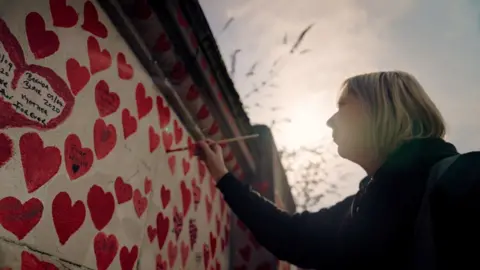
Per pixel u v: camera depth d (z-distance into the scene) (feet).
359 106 3.45
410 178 2.75
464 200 2.26
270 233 4.01
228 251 7.55
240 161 7.79
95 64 3.58
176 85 5.32
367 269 2.94
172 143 5.14
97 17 3.73
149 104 4.57
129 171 3.96
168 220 4.86
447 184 2.35
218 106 6.12
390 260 2.81
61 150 3.01
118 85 3.94
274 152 8.68
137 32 4.40
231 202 4.31
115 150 3.74
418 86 3.37
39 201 2.75
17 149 2.59
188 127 5.76
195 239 5.80
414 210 2.66
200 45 5.03
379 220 2.83
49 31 3.01
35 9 2.88
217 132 6.55
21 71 2.69
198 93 5.64
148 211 4.33
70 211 3.05
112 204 3.62
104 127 3.61
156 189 4.58
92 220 3.31
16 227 2.53
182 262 5.24
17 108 2.62
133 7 4.13
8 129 2.54
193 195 5.83
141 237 4.08
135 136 4.15
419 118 3.20
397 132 3.22
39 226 2.72
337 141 3.68
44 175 2.81
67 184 3.05
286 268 8.83
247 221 4.18
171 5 4.33
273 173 8.27
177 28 4.58
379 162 3.37
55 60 3.04
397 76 3.42
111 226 3.58
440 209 2.34
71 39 3.27
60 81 3.07
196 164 6.07
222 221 7.31
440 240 2.29
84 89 3.37
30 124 2.73
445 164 2.48
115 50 3.99
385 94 3.35
